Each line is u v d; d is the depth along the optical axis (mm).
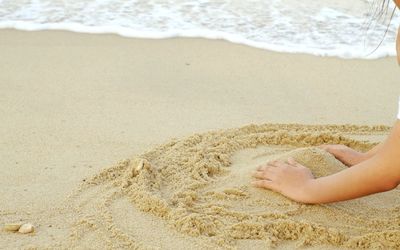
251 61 3352
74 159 2592
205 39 3543
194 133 2736
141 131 2756
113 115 2859
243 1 4047
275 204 2379
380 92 3115
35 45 3424
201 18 3770
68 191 2428
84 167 2549
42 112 2865
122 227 2281
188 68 3262
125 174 2471
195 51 3426
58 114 2855
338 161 2502
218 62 3330
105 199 2377
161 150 2611
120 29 3596
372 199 2424
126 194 2400
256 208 2365
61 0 3990
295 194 2377
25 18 3689
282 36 3602
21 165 2553
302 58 3395
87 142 2688
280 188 2398
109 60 3307
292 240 2273
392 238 2256
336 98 3057
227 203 2379
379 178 2285
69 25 3621
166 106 2936
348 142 2688
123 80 3133
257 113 2906
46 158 2594
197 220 2285
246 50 3451
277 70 3279
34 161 2576
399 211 2381
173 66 3273
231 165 2547
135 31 3582
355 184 2311
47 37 3506
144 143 2686
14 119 2811
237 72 3244
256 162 2557
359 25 3719
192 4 3984
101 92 3027
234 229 2285
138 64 3279
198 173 2482
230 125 2809
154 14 3811
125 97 2994
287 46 3498
